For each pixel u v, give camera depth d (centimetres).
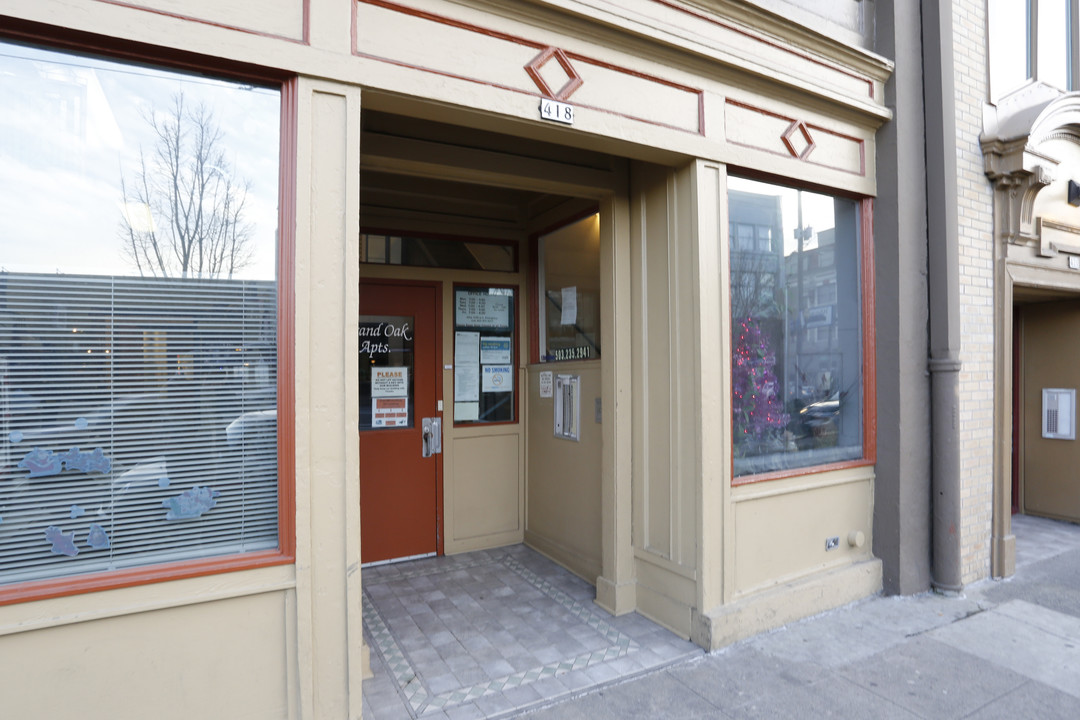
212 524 236
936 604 407
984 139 454
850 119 410
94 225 221
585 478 444
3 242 208
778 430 393
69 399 217
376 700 291
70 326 217
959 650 344
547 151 371
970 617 387
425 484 488
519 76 287
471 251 505
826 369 420
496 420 518
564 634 359
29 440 211
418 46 263
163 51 221
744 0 347
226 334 238
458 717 278
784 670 321
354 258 250
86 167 220
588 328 447
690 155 340
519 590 424
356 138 250
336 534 248
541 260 511
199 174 235
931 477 428
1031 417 638
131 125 226
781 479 379
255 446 242
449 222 492
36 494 212
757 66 355
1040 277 498
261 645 238
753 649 343
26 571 211
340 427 248
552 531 486
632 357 394
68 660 210
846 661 330
